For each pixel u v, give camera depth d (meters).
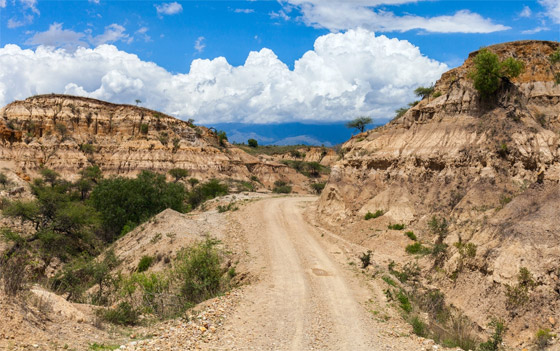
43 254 38.94
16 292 13.87
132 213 56.53
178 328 15.93
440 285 26.08
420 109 45.47
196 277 24.42
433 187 38.44
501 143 36.28
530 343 19.05
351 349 15.46
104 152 118.38
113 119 128.25
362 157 46.97
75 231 46.31
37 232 42.03
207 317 17.61
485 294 22.55
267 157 160.00
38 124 118.62
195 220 45.09
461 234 29.64
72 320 14.62
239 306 20.00
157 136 124.31
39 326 12.68
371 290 24.38
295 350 14.98
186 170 110.38
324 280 26.38
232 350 14.33
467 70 43.97
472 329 21.03
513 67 39.41
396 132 46.72
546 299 20.33
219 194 77.50
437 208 36.31
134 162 114.38
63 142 115.38
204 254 25.95
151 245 38.41
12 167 104.25
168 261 34.59
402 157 42.91
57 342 12.11
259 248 35.50
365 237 36.97
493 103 39.62
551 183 27.17
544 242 22.75
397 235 35.12
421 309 22.42
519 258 22.55
